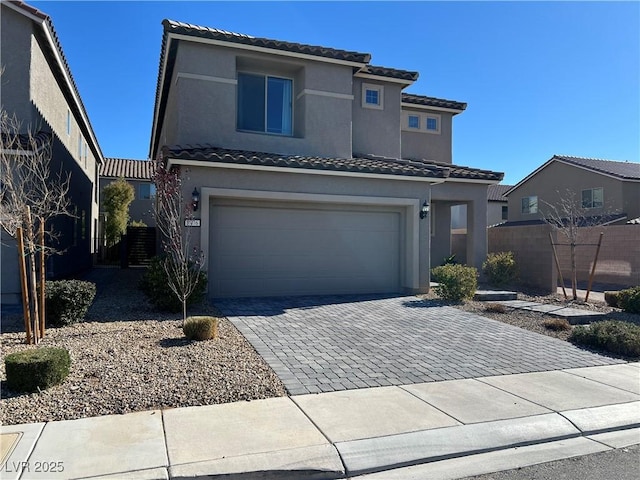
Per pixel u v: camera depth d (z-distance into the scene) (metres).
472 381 6.82
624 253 20.39
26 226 8.20
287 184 12.75
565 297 14.38
